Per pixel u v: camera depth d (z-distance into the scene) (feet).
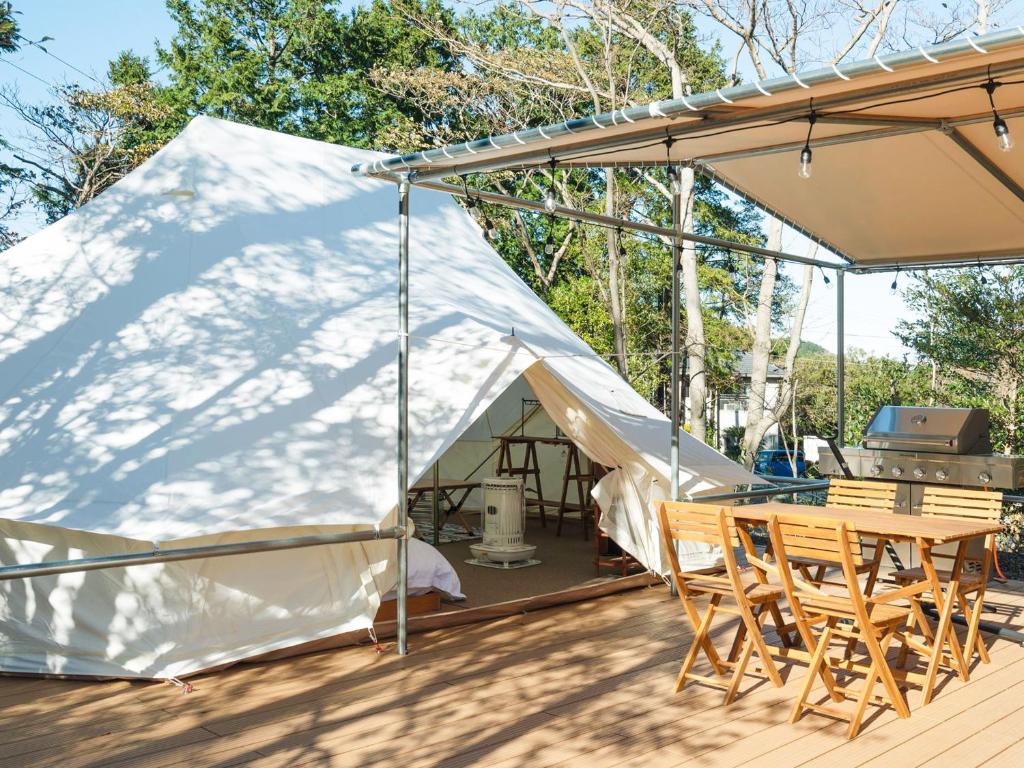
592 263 67.05
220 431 18.22
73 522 16.24
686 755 12.73
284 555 17.70
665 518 15.96
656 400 69.05
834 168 21.49
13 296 21.20
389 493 18.56
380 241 25.00
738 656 17.65
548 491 36.96
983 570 16.90
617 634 19.54
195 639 16.76
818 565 19.02
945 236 25.85
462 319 22.21
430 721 14.20
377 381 20.25
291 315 20.99
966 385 43.06
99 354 19.56
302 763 12.55
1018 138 17.81
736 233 69.87
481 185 69.46
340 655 18.01
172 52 87.30
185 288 20.72
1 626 17.08
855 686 15.90
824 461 26.94
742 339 67.97
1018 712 14.56
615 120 13.97
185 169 23.02
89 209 22.81
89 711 14.87
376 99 79.66
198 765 12.51
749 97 12.81
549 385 23.48
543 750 12.96
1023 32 10.71
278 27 84.74
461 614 20.27
